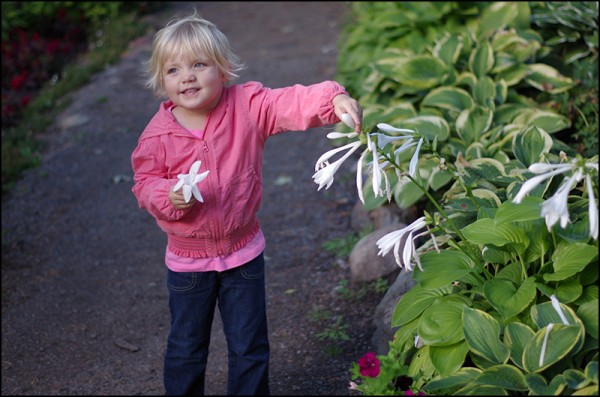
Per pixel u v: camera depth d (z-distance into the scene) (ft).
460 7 19.80
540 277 8.82
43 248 17.03
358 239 14.96
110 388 11.91
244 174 9.01
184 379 9.52
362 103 17.94
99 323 13.94
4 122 24.91
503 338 8.56
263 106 9.02
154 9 35.68
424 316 8.87
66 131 23.81
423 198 14.73
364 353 11.43
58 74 29.60
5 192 19.95
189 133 8.89
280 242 15.93
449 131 14.53
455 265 9.33
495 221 8.23
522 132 11.85
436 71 16.70
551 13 18.39
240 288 9.23
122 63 29.27
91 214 18.49
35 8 33.06
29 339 13.61
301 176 18.93
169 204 8.61
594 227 7.14
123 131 23.34
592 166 7.32
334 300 13.24
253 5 36.22
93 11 33.40
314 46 29.14
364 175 17.49
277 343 12.26
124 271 15.78
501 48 16.93
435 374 8.71
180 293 9.23
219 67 8.87
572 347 7.70
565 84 15.89
